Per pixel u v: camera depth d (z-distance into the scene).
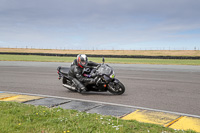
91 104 5.73
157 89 8.08
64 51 75.00
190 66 19.56
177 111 5.16
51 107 5.11
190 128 3.96
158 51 65.94
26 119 4.06
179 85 9.01
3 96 6.58
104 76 6.67
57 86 8.66
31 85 8.82
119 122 3.95
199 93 7.37
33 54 45.91
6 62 23.47
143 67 18.22
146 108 5.33
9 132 3.40
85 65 7.09
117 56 39.31
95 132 3.45
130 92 7.48
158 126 3.82
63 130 3.52
